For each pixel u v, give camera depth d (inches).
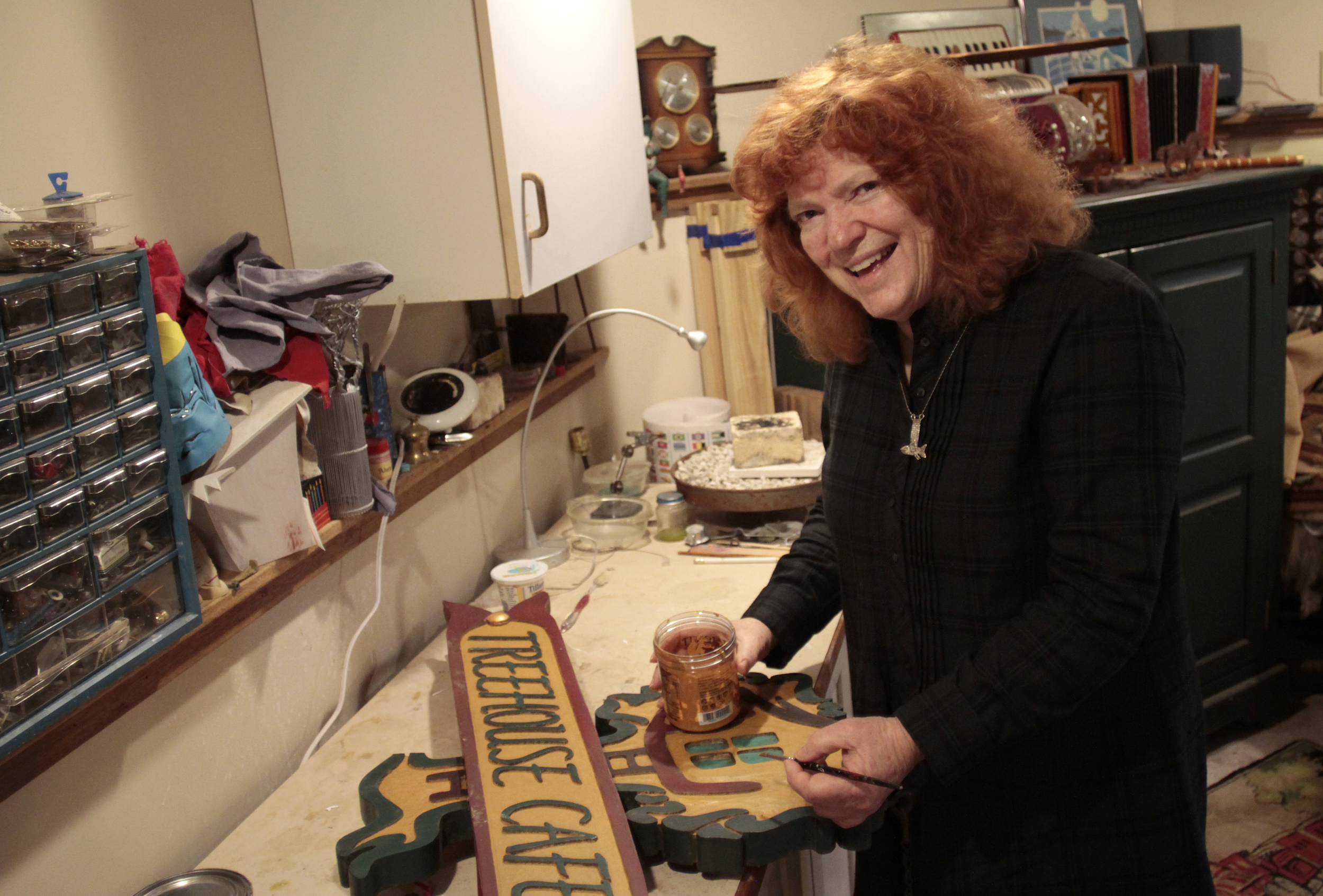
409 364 66.7
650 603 63.0
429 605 64.5
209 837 45.8
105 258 35.0
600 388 92.6
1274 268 87.6
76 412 34.7
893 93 36.8
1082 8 119.4
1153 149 94.7
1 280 32.1
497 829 35.4
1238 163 89.9
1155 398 36.3
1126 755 41.8
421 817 37.5
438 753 48.0
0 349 31.8
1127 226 78.2
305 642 52.1
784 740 41.9
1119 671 38.4
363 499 52.5
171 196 47.2
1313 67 123.0
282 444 45.3
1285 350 90.7
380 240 54.6
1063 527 37.5
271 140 54.1
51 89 40.7
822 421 51.2
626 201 69.0
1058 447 37.5
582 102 61.2
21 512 33.0
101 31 43.1
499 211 52.2
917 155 36.5
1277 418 91.8
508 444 74.7
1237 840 86.3
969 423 39.6
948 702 37.4
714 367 98.5
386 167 53.2
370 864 34.9
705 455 81.1
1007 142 38.3
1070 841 42.5
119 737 40.8
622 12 68.1
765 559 68.6
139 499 37.4
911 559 42.3
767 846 35.9
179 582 39.8
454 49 50.3
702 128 97.1
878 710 45.8
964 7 117.8
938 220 37.4
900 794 41.2
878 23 107.6
